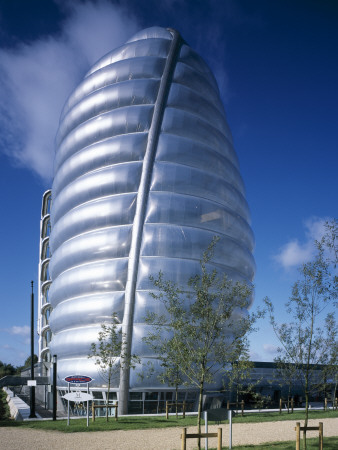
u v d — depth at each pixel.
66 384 45.91
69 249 49.03
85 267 46.75
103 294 44.62
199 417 18.59
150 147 48.31
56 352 48.44
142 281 43.25
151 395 41.66
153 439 22.02
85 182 49.81
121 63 54.53
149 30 59.56
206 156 50.38
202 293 20.06
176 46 56.00
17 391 90.50
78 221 48.91
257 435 24.06
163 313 41.47
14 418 44.91
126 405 40.59
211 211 47.78
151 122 49.72
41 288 80.12
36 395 72.12
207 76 58.62
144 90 51.22
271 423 30.17
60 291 49.56
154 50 55.25
